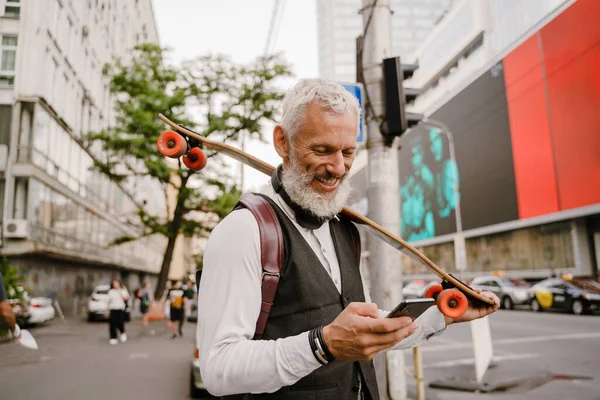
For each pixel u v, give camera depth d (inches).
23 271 737.0
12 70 733.9
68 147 892.6
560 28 876.0
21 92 731.4
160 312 697.6
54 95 812.0
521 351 338.6
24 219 706.2
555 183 905.5
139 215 751.7
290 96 44.8
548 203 928.9
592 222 872.3
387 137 187.9
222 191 716.0
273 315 41.3
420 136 1534.2
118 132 700.7
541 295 661.9
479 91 1169.4
